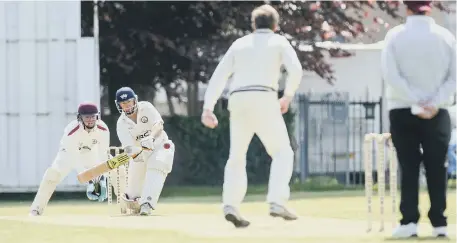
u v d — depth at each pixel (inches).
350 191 2866.6
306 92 3462.1
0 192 2856.8
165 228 1488.7
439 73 1349.7
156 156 1876.2
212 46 3272.6
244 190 1482.5
